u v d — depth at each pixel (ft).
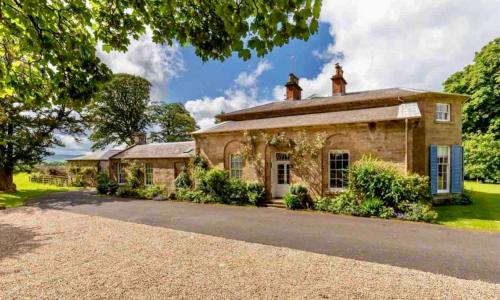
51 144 77.46
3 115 65.72
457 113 48.96
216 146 55.83
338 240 25.63
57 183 101.60
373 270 17.94
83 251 22.06
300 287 15.37
